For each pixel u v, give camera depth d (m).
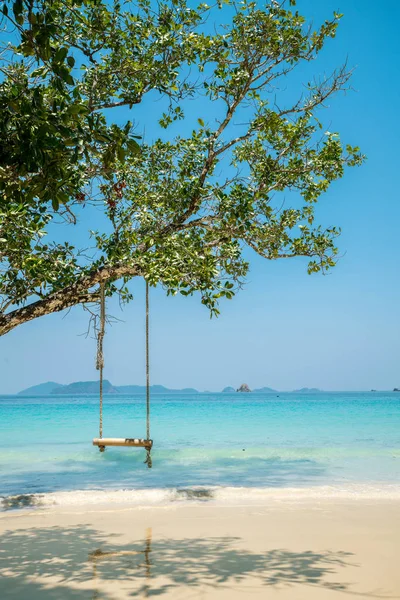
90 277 7.39
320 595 4.50
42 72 5.82
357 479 11.62
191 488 9.96
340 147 9.12
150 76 7.07
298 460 14.73
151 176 9.00
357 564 5.43
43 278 7.08
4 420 32.91
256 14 8.01
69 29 6.39
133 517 7.92
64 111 4.09
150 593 4.59
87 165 7.02
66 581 4.95
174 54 7.27
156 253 7.47
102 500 9.25
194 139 8.83
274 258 9.54
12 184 3.98
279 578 4.96
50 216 7.19
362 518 7.74
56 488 10.70
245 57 8.10
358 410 46.88
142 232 8.19
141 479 11.83
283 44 8.15
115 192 8.13
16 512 8.36
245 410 48.34
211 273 7.31
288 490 10.02
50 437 22.08
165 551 6.00
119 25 7.01
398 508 8.50
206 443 19.30
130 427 27.09
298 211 9.77
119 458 15.32
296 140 8.98
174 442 19.75
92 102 6.61
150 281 7.09
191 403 78.25
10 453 16.56
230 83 8.17
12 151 3.82
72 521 7.67
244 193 7.65
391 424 28.39
